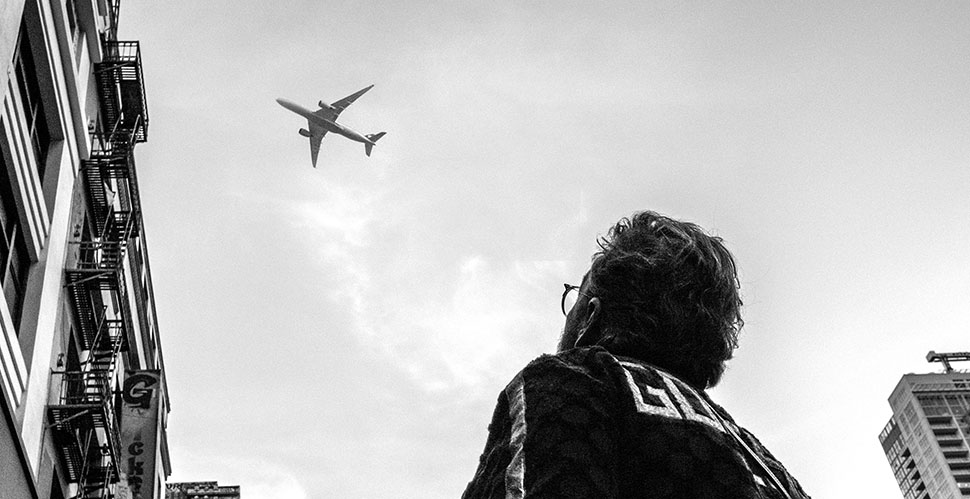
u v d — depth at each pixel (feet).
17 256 91.15
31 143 93.66
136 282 141.69
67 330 105.29
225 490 299.79
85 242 107.86
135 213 121.29
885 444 585.63
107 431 103.65
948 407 555.69
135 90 120.78
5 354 81.82
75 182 107.76
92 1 113.60
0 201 85.40
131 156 119.55
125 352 135.85
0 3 75.77
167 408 167.94
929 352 610.65
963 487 517.96
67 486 105.50
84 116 110.01
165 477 161.17
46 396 94.99
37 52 95.71
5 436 80.94
